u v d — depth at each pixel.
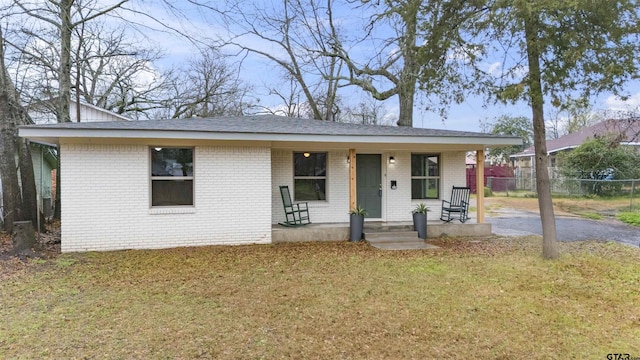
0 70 9.27
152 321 4.13
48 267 6.40
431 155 11.22
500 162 35.88
